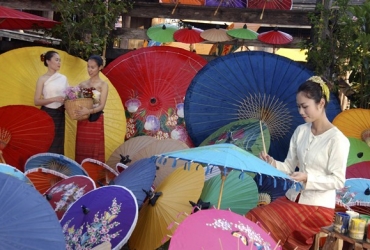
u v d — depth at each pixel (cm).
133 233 417
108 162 575
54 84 579
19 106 499
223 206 428
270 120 592
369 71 661
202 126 611
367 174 536
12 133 512
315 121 318
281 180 300
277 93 591
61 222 357
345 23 664
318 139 314
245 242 241
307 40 695
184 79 689
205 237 235
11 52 650
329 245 304
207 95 608
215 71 605
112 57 757
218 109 606
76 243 338
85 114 549
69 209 365
